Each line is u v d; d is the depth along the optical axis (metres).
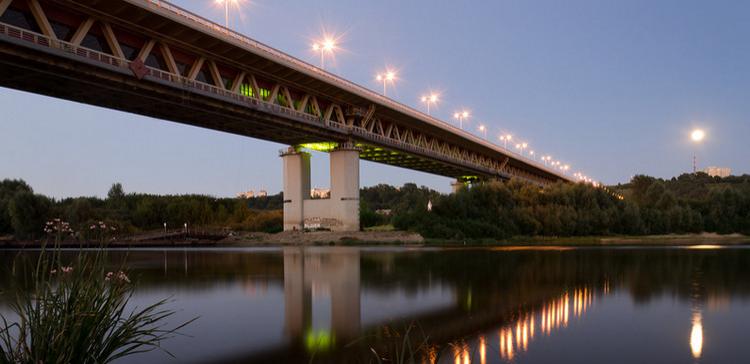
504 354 13.77
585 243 71.00
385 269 34.84
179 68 53.16
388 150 89.94
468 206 80.75
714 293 23.83
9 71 41.41
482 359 13.30
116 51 43.72
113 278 8.06
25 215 76.31
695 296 23.00
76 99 51.22
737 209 95.94
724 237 87.56
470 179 140.12
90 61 41.28
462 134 106.94
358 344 14.89
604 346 14.59
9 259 43.66
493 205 82.81
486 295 23.58
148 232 88.00
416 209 80.88
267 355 13.77
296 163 84.50
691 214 92.56
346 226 79.94
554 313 19.31
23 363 6.83
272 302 21.94
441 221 76.94
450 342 15.05
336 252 51.84
